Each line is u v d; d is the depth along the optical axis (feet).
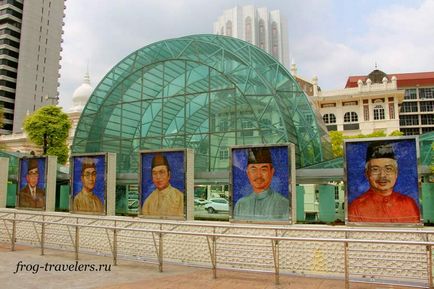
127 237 52.06
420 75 338.13
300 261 41.93
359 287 29.94
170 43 97.35
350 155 47.03
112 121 101.60
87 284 30.91
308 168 72.02
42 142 135.03
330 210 67.26
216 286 30.27
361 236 43.75
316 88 228.63
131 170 95.76
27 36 340.18
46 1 359.25
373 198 45.19
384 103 217.36
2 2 333.42
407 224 43.27
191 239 47.78
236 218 52.90
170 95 96.22
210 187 114.01
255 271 34.58
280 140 78.69
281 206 50.62
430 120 332.39
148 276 34.04
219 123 86.43
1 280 32.37
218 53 90.74
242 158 54.03
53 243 57.62
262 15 510.99
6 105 325.01
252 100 83.35
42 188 75.10
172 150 60.49
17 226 67.21
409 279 33.35
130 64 102.89
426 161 66.74
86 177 69.92
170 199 59.77
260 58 90.53
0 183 85.56
